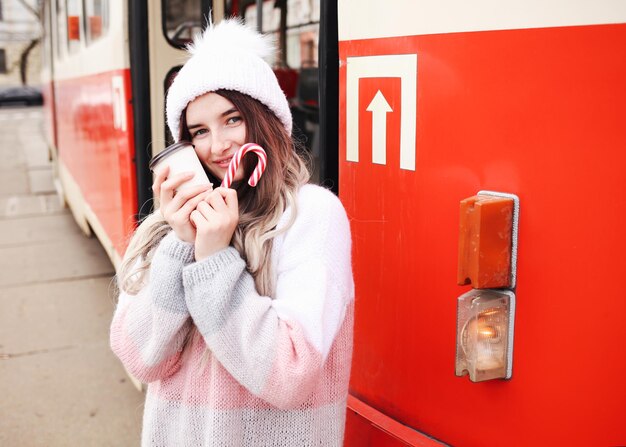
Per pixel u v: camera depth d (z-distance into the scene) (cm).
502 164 139
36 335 468
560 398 137
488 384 150
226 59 140
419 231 159
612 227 126
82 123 563
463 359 147
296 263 138
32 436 343
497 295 141
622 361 128
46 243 713
